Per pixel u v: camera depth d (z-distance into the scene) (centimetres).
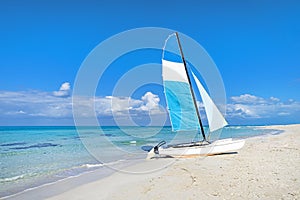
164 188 957
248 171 1140
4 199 942
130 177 1234
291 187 873
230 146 1689
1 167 1611
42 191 1036
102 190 1011
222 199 795
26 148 2788
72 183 1160
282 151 1733
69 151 2452
